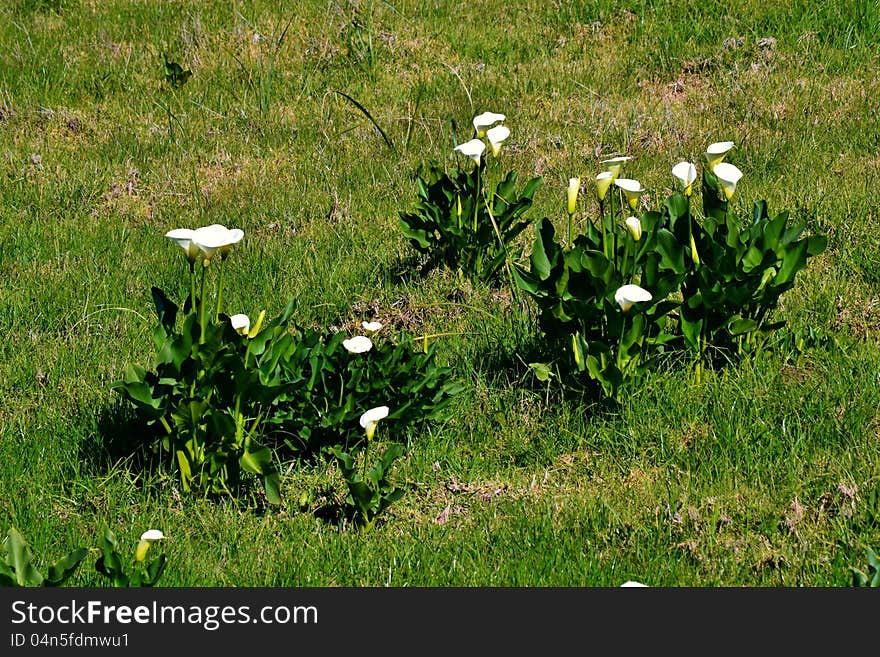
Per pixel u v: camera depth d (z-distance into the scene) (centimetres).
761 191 1083
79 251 1071
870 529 621
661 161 1195
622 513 659
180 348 670
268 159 1287
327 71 1512
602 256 741
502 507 680
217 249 659
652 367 782
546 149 1259
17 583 539
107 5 1734
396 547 644
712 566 610
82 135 1370
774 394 744
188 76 1495
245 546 647
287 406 738
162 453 720
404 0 1700
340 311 947
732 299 766
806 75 1392
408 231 974
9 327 919
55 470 713
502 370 813
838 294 880
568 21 1622
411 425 755
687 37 1534
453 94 1417
